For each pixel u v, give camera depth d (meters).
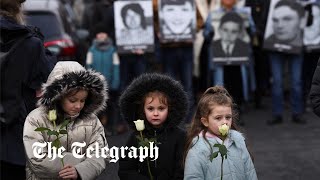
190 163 5.36
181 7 12.26
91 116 5.48
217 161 5.37
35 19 11.98
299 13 11.94
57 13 12.12
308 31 11.98
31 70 5.69
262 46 12.70
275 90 12.12
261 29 13.09
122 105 5.60
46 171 5.27
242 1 13.02
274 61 12.09
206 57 12.85
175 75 12.47
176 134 5.57
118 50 11.84
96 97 5.42
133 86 5.56
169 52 12.35
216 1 12.77
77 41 12.59
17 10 5.72
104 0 11.90
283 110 13.45
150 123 5.55
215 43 12.16
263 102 14.48
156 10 12.24
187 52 12.36
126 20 11.91
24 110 5.64
